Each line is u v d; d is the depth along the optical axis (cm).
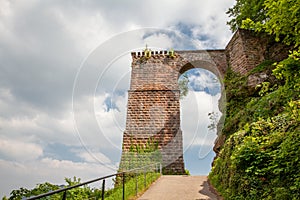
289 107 334
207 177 829
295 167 315
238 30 1183
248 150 405
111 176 358
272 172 349
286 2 279
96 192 523
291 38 313
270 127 437
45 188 627
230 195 440
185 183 702
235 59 1189
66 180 676
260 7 1018
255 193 349
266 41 1085
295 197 278
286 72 286
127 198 497
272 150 382
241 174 413
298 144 337
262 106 727
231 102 1022
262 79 952
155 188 621
